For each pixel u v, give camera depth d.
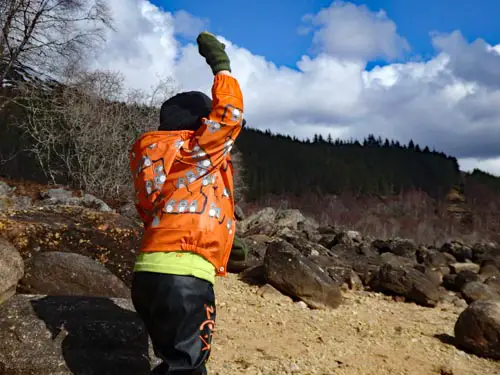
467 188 115.06
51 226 5.12
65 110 15.19
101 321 3.51
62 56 17.23
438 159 135.75
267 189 99.81
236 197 23.22
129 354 3.39
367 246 10.85
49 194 12.74
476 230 52.34
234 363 4.41
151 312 2.56
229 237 2.74
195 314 2.55
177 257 2.55
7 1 16.94
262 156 117.88
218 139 2.62
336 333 5.64
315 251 9.11
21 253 4.84
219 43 2.83
